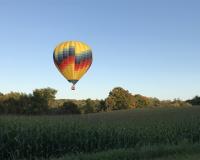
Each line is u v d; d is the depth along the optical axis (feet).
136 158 51.13
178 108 208.13
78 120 85.40
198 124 87.56
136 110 220.23
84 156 52.01
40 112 283.79
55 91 293.23
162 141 76.33
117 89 332.80
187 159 49.44
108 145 71.15
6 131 64.39
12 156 62.39
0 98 284.20
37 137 65.31
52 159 55.57
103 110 326.85
